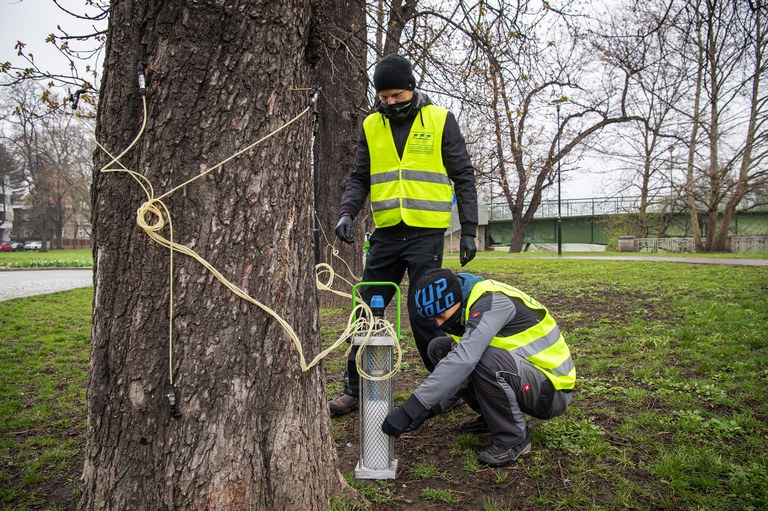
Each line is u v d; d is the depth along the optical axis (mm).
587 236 39750
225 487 1931
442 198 3301
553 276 12391
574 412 3369
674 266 14078
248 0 1982
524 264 17250
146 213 1938
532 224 42125
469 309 2705
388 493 2463
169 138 1954
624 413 3355
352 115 7785
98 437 1963
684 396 3564
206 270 1967
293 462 2088
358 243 8312
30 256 42219
